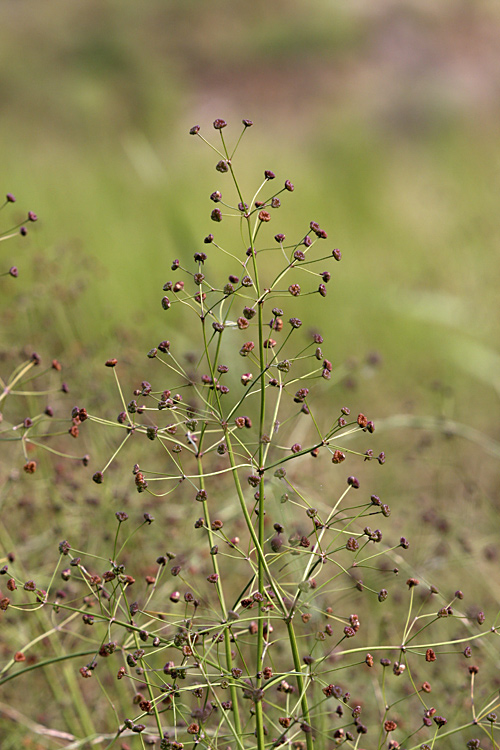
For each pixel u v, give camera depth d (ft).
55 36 65.46
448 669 12.59
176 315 22.44
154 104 54.39
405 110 53.06
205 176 36.60
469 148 42.04
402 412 19.70
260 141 48.67
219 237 29.48
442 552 14.05
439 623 13.46
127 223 28.14
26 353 13.51
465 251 25.52
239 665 11.87
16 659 8.96
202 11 72.64
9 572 11.24
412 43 66.03
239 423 8.04
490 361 20.89
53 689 11.66
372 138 47.39
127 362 16.11
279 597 8.13
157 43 67.82
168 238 25.80
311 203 32.99
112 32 66.08
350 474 17.47
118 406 15.81
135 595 12.55
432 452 17.79
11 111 52.26
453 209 30.37
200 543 13.50
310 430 17.83
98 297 21.33
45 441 15.37
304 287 25.31
